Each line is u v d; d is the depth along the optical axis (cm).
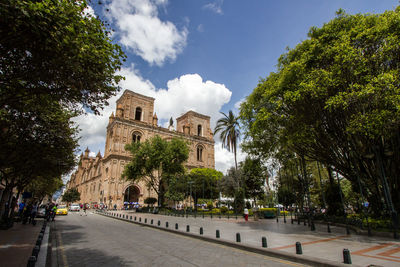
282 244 930
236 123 3569
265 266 652
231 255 789
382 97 979
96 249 891
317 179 3023
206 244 1002
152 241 1075
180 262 694
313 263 657
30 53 669
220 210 3266
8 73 707
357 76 1107
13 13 514
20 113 1195
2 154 1338
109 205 4506
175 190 3838
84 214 3438
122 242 1047
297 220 2041
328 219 1789
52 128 1449
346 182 2981
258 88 1611
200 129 6669
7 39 583
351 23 1242
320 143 1583
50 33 568
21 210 2338
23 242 988
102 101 892
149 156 3684
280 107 1390
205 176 4897
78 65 680
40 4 521
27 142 1405
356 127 1085
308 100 1279
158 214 3250
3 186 2228
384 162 1341
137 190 5056
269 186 4178
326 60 1233
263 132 1595
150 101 5706
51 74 729
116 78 877
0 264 625
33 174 1892
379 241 984
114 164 4806
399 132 1192
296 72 1245
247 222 2038
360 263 630
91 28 695
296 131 1302
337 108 1235
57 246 963
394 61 1123
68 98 850
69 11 605
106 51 754
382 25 1041
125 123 5122
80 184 8344
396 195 1327
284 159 1980
